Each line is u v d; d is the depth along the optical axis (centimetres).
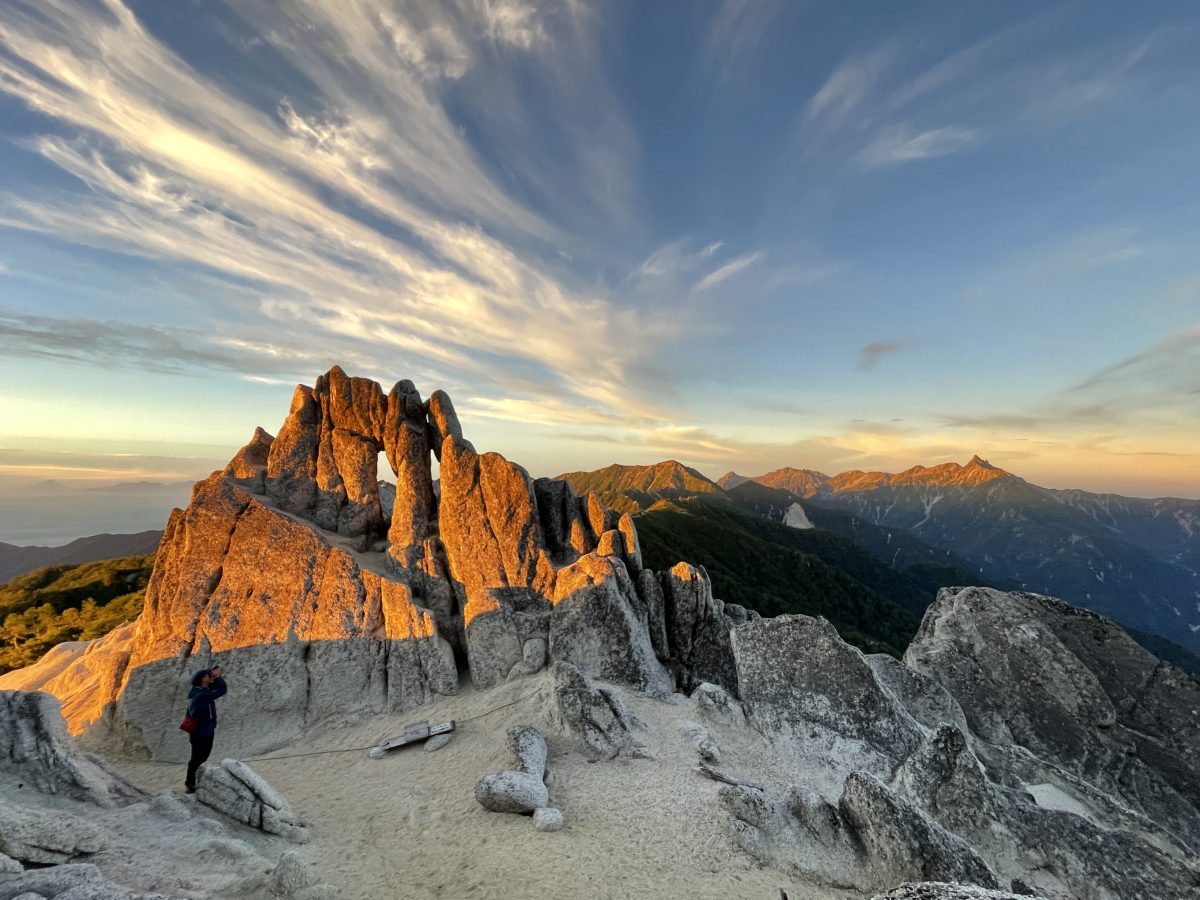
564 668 3131
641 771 2589
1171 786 3097
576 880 1817
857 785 2120
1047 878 2072
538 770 2492
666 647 3984
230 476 4562
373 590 3944
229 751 3500
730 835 2097
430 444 4666
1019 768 2884
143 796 2183
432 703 3634
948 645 3853
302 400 4650
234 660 3791
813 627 3541
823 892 1852
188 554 4072
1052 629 3853
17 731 1989
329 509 4509
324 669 3794
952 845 1911
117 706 3772
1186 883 2022
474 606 3903
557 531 4575
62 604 10969
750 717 3309
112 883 1377
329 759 3181
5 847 1437
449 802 2433
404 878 1875
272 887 1566
